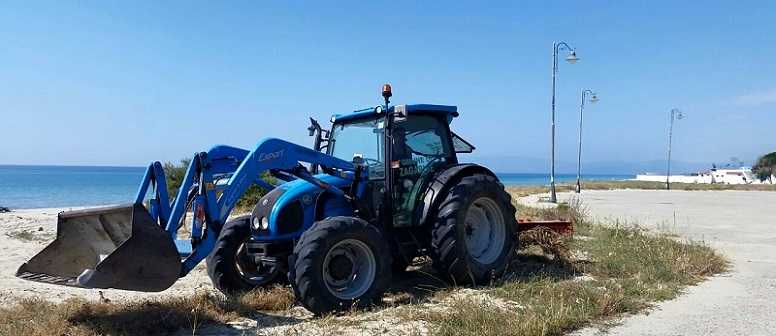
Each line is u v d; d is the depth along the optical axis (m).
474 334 4.70
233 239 6.63
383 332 4.97
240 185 5.78
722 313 5.68
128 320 5.09
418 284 6.96
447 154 7.48
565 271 7.67
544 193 36.25
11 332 4.70
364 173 6.73
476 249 7.17
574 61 23.16
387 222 6.67
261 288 6.48
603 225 12.86
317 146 7.61
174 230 5.34
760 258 9.20
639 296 6.31
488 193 7.05
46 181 74.19
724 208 22.23
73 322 5.09
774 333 5.05
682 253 8.54
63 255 5.36
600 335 4.95
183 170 18.53
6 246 10.86
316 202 6.39
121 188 51.09
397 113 6.69
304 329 5.08
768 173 78.00
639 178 100.88
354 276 5.88
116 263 4.71
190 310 5.46
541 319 5.02
